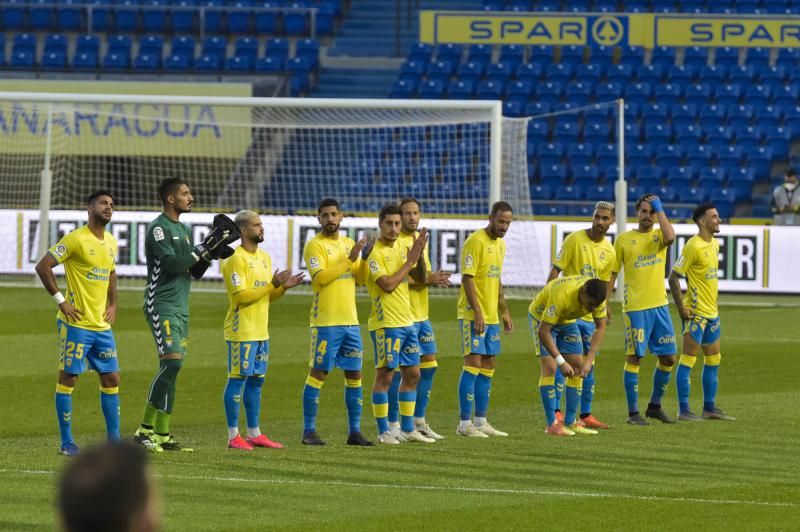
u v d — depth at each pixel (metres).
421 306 38.69
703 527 25.23
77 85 103.25
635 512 26.62
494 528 24.91
